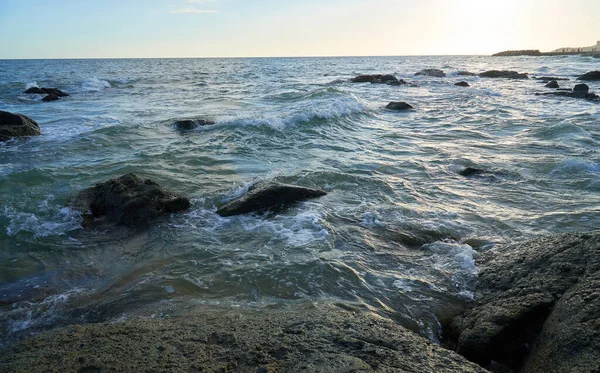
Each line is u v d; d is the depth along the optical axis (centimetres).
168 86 3222
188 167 966
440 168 998
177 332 361
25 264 553
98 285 503
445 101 2316
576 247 450
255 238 620
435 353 321
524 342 374
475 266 524
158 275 520
